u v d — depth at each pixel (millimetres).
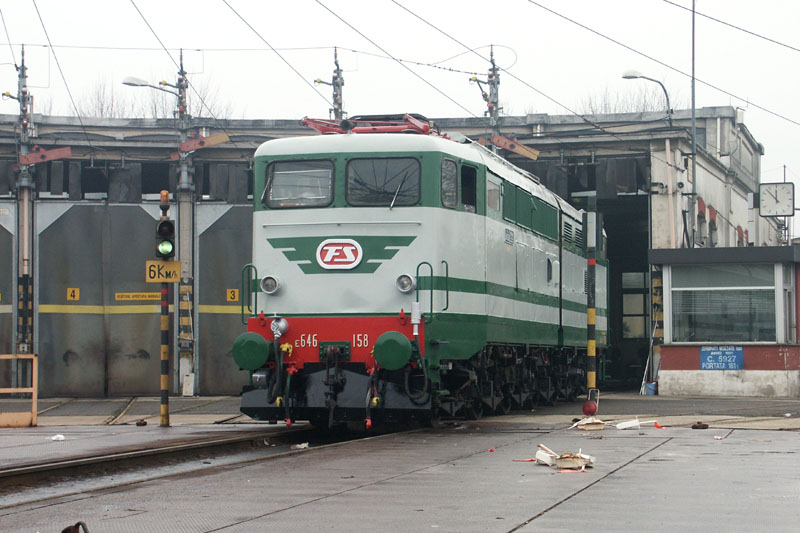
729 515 7484
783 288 25281
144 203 28422
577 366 25094
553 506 7926
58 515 8000
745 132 44344
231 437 14453
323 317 14750
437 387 14844
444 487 9070
